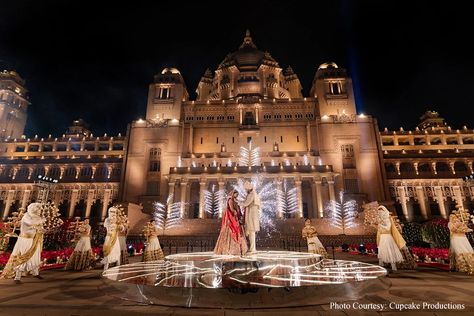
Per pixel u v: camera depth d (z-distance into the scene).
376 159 56.09
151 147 59.94
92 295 8.16
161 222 43.69
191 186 55.81
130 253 24.97
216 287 7.23
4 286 9.65
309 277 8.55
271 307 6.61
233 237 10.90
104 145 73.75
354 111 61.06
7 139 70.94
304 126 61.75
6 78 75.19
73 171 64.19
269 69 74.62
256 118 62.91
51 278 11.41
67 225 25.02
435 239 26.70
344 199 52.81
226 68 75.75
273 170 49.47
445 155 60.16
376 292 8.20
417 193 56.81
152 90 65.19
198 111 65.12
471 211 54.94
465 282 9.89
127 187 56.72
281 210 47.12
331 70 64.94
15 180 60.19
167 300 7.06
